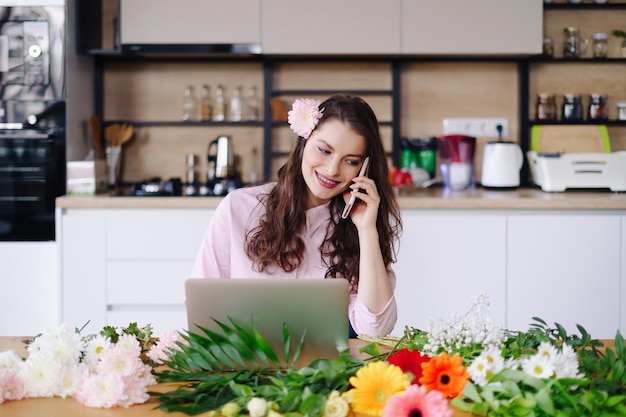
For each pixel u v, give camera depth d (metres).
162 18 3.71
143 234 3.46
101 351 1.52
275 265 2.04
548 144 4.02
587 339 1.64
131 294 3.47
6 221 3.55
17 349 1.79
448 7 3.71
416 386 1.27
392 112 4.05
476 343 1.49
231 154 3.99
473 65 4.08
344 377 1.41
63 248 3.47
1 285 3.54
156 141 4.12
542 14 3.74
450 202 3.46
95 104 4.04
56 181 3.57
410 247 3.45
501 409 1.30
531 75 4.08
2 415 1.34
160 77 4.09
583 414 1.29
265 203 2.08
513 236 3.45
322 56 3.91
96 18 3.98
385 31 3.71
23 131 3.56
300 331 1.53
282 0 3.70
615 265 3.46
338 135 1.89
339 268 2.06
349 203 1.93
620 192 3.72
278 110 4.01
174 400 1.38
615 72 4.08
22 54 3.55
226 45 3.71
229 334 1.49
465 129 4.09
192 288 1.52
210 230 2.10
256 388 1.37
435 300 3.46
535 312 3.47
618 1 4.07
